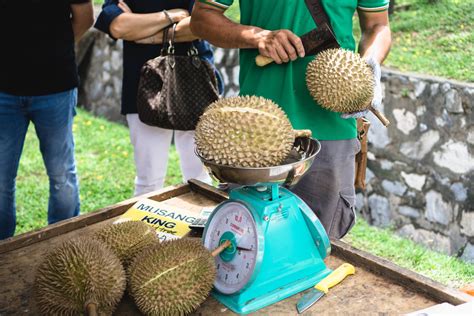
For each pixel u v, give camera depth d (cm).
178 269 142
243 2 220
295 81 211
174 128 296
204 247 153
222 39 205
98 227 198
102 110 648
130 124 323
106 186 475
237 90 515
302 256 160
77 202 329
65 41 290
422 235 382
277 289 156
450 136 358
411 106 376
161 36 302
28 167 518
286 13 207
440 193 369
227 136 143
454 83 353
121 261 159
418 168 379
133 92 314
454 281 330
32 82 283
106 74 632
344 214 238
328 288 158
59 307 141
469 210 353
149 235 165
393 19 463
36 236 187
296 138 167
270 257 154
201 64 297
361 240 380
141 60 310
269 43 190
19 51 275
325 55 188
